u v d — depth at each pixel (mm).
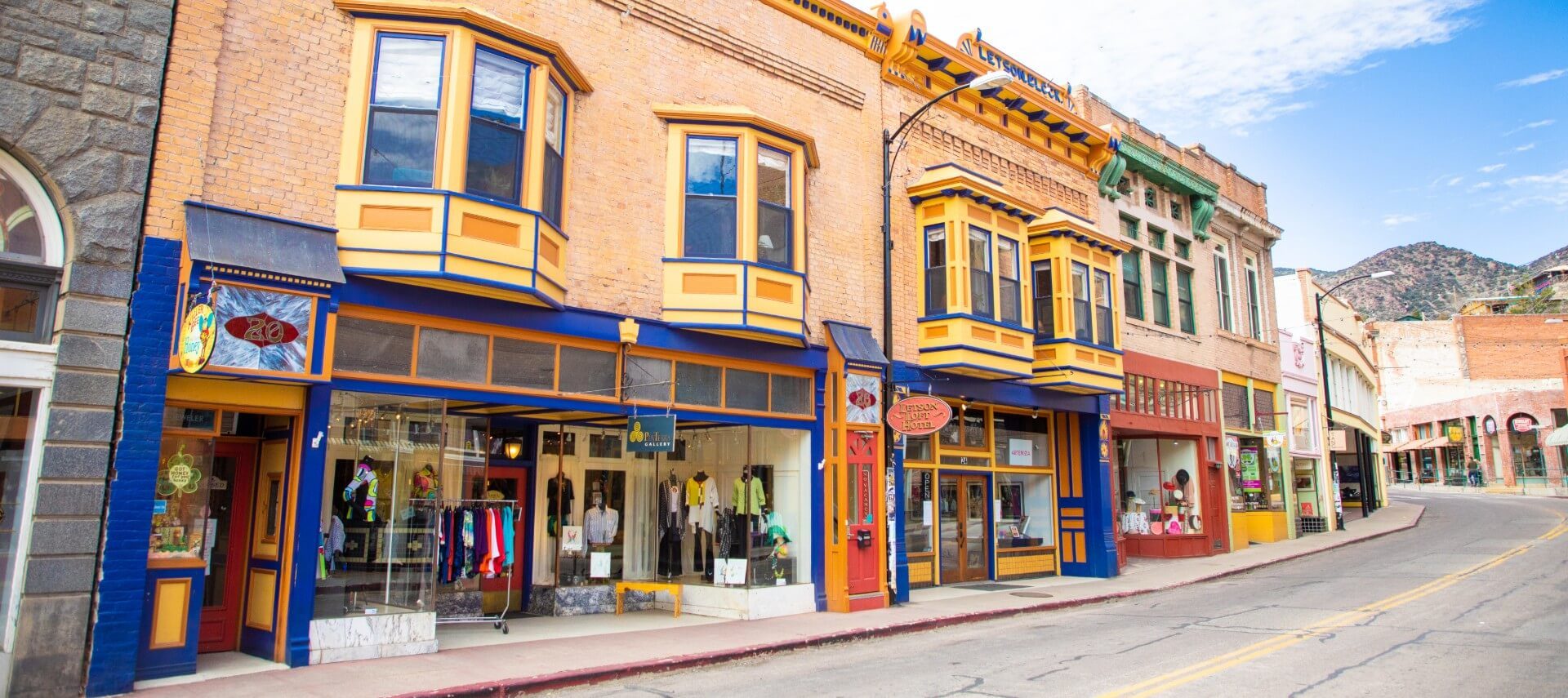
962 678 9742
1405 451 75625
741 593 13930
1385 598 15195
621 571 14992
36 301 8734
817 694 9109
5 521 8477
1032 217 18500
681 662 10586
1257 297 30828
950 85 18625
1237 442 27500
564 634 12289
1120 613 15023
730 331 13555
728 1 14914
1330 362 38344
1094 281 19984
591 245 12656
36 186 8773
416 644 10703
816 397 15312
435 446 11281
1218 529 25750
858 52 16969
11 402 8562
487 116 11078
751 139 13953
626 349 12938
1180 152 26875
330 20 10609
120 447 8766
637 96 13500
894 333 16688
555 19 12641
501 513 12734
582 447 14906
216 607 10352
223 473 10625
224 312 9305
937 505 18375
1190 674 9453
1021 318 17969
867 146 16797
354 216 10359
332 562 10391
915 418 15094
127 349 8930
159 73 9375
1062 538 20766
